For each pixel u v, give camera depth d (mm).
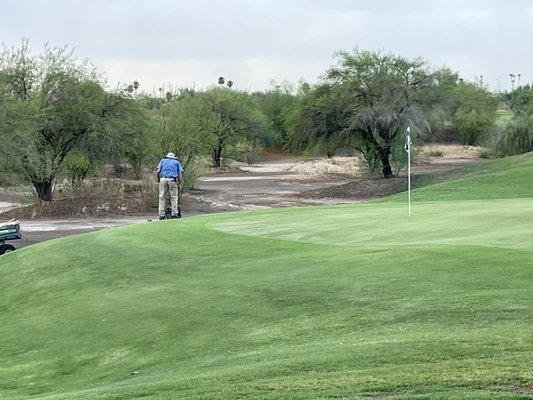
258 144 101625
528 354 7555
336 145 59906
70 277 16234
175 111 56500
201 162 57188
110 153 48031
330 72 58125
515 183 35094
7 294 16266
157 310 12602
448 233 15297
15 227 26031
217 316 11672
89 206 41469
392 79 56781
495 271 11414
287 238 16766
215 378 8133
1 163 40875
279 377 7777
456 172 50500
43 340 12578
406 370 7328
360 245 14977
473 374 6918
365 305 10797
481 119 94938
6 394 10117
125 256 16812
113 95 47375
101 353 11398
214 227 19344
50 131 45406
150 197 42500
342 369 7785
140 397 7727
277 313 11266
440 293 10625
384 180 53625
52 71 45750
